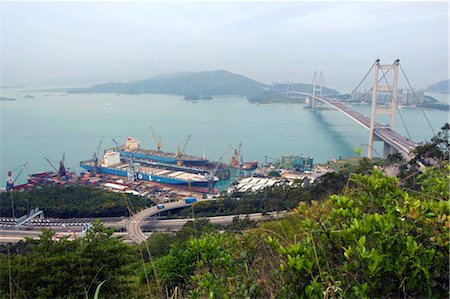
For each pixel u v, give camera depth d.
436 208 1.54
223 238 2.38
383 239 1.43
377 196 1.79
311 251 1.56
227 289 1.71
